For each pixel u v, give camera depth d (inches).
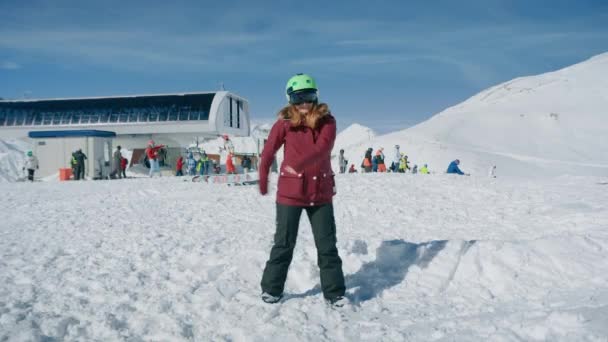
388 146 2245.3
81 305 123.8
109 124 1747.0
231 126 1876.2
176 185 579.2
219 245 198.7
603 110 3878.0
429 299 129.8
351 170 1120.8
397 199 377.7
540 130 3528.5
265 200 404.8
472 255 153.8
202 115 1736.0
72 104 1812.3
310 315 117.3
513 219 284.5
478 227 259.4
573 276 139.6
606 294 117.2
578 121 3644.2
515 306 118.9
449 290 138.2
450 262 151.1
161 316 115.5
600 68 5255.9
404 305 125.3
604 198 337.1
